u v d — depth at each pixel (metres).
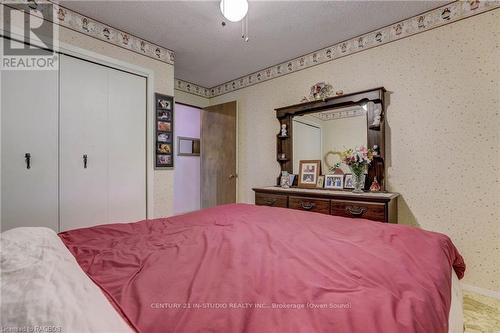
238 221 1.40
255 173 3.48
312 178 2.76
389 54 2.29
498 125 1.78
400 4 2.00
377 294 0.62
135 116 2.56
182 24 2.30
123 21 2.26
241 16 1.77
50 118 2.03
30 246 0.75
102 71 2.33
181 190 4.99
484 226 1.84
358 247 0.94
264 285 0.68
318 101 2.70
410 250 0.91
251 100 3.54
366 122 2.42
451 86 1.97
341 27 2.34
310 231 1.19
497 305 1.70
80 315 0.43
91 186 2.26
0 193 1.82
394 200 2.07
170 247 0.98
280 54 2.91
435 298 0.63
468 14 1.89
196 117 5.29
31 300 0.44
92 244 1.02
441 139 2.02
